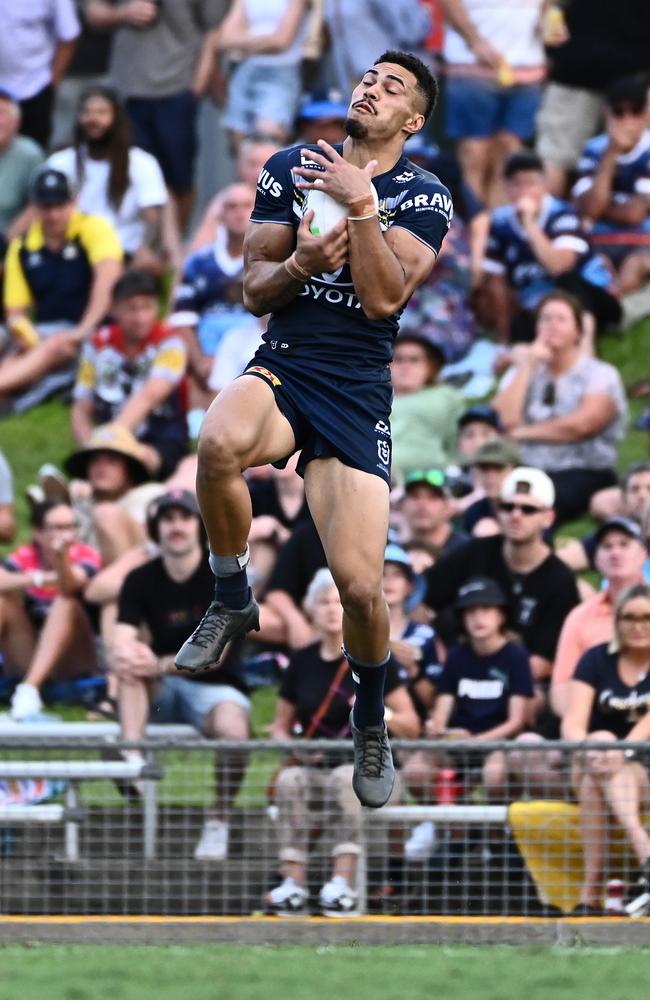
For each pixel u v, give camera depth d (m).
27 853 25.91
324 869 25.36
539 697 28.48
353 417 18.09
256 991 20.47
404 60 18.36
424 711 28.94
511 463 33.75
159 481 37.00
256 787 26.11
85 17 49.47
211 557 18.25
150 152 47.31
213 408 17.73
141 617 29.81
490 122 45.97
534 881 25.27
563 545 34.41
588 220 44.66
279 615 30.92
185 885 25.34
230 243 40.31
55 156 44.72
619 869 25.30
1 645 32.44
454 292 42.16
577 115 46.75
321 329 18.16
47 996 20.14
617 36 46.56
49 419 42.75
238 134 46.81
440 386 37.06
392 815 25.25
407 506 32.62
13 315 43.44
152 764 25.88
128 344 38.75
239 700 29.23
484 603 28.00
